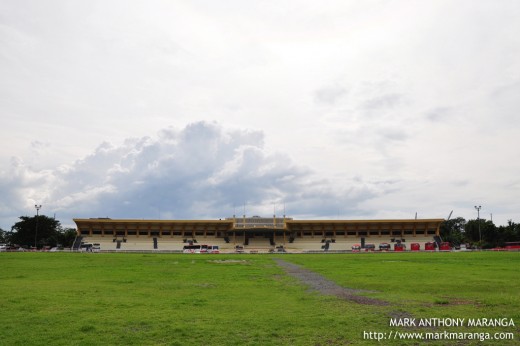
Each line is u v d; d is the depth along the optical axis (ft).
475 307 79.05
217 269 178.81
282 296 95.14
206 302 86.63
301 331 62.18
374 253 371.97
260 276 145.48
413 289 104.99
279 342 57.00
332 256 312.71
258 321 68.03
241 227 508.94
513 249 440.45
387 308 78.64
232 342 57.00
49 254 327.26
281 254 361.51
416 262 221.05
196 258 278.26
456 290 102.68
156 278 136.77
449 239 614.34
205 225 528.22
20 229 595.47
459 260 236.22
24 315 72.64
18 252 378.53
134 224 517.96
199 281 127.85
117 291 103.19
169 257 288.71
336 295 96.02
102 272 159.74
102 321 68.28
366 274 148.56
